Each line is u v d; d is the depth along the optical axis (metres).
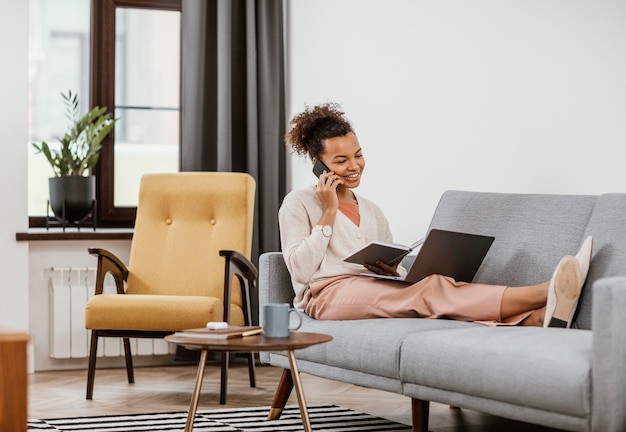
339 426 3.38
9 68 4.83
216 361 5.18
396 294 3.22
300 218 3.56
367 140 4.88
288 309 2.75
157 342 5.08
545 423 2.39
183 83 5.18
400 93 4.69
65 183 4.95
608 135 3.84
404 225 4.64
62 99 5.32
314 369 3.30
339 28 5.03
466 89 4.36
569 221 3.19
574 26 3.97
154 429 3.27
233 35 5.27
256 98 5.23
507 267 3.29
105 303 4.03
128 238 4.98
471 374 2.58
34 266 4.93
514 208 3.40
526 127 4.11
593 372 2.27
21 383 1.91
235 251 4.07
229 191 4.52
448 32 4.46
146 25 5.43
